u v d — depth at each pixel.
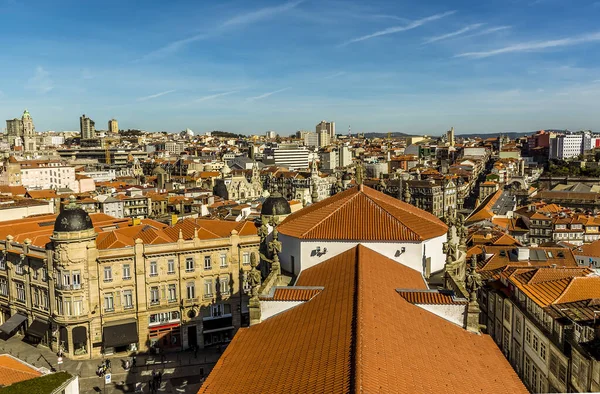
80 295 88.62
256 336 44.28
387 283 47.47
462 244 66.44
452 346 40.22
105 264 90.50
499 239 112.00
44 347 93.44
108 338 89.56
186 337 96.12
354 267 48.81
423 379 31.83
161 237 97.00
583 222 161.00
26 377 52.62
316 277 52.47
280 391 32.16
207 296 98.12
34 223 112.38
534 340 66.38
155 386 79.50
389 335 35.78
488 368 39.06
